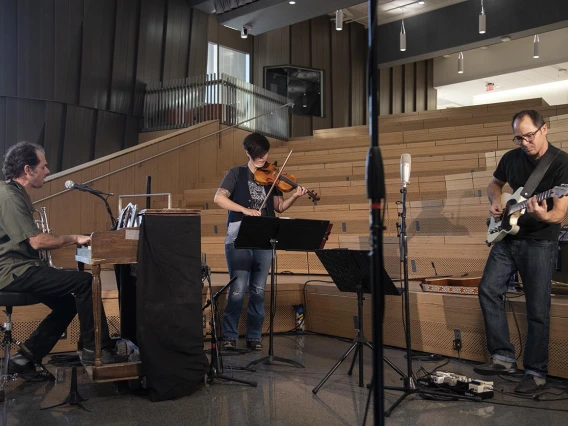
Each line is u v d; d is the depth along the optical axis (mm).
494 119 9586
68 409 3006
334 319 4809
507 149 7652
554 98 15953
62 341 4148
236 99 10172
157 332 3166
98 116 9961
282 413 2900
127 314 3764
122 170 7969
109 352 3256
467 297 3885
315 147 10078
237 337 4348
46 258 3777
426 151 8188
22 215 3307
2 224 3293
